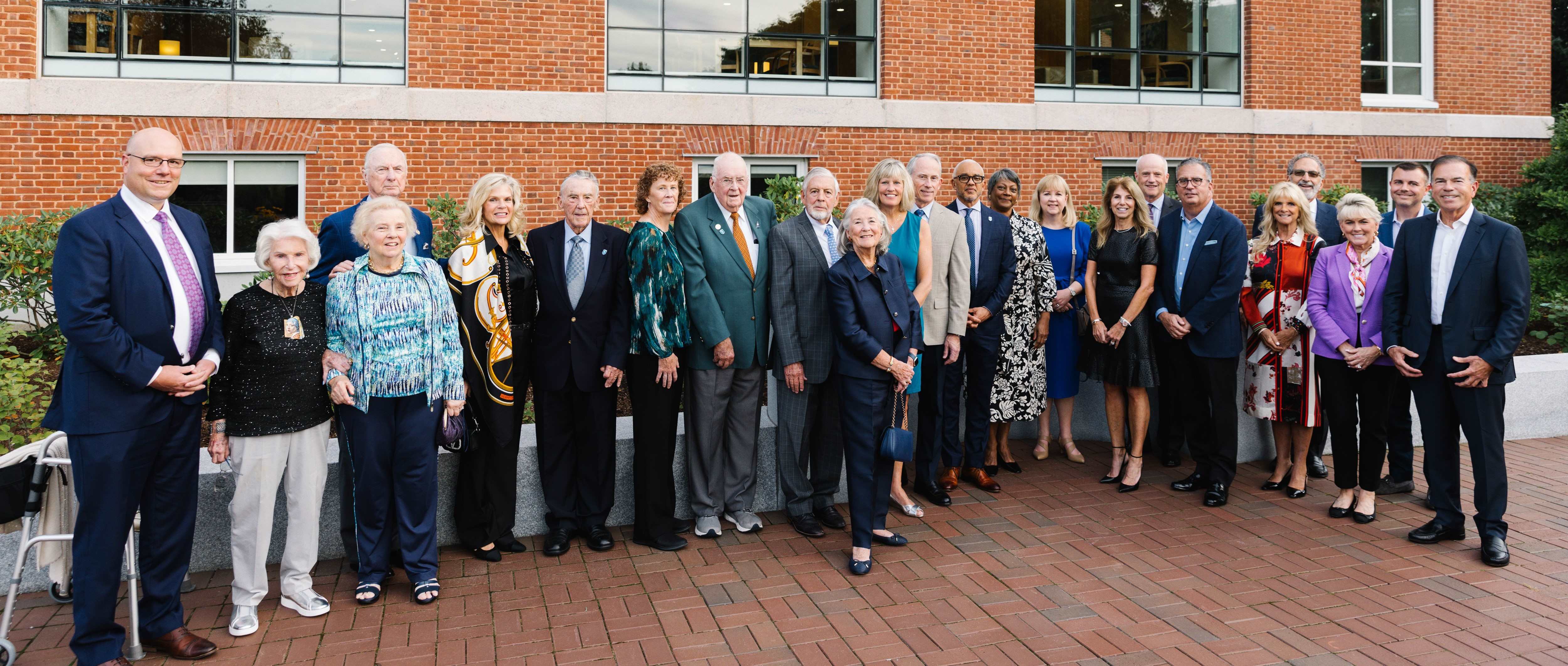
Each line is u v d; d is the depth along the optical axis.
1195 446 5.96
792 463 5.27
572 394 4.93
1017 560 4.81
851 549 5.00
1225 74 12.98
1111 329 5.93
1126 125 12.34
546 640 3.94
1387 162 13.45
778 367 5.07
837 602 4.30
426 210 10.20
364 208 4.14
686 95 10.93
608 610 4.23
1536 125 13.84
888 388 4.73
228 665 3.73
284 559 4.21
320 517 4.83
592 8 10.59
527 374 4.84
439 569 4.74
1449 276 4.86
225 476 4.73
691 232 4.93
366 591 4.32
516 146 10.45
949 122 11.72
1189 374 5.89
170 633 3.81
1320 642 3.84
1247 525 5.33
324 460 4.21
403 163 4.68
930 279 5.35
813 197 5.00
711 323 4.86
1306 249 5.66
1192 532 5.21
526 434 5.71
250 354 3.96
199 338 3.79
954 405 5.99
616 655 3.79
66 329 3.42
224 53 9.99
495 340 4.57
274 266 3.95
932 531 5.28
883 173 5.24
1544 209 12.29
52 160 9.36
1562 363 7.54
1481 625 3.97
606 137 10.71
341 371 4.14
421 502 4.33
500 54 10.35
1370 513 5.36
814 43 11.52
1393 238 5.98
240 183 10.04
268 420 3.97
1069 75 12.50
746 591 4.43
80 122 9.41
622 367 4.87
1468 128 13.56
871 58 11.69
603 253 4.83
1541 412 7.30
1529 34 13.84
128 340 3.49
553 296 4.81
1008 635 3.95
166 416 3.64
